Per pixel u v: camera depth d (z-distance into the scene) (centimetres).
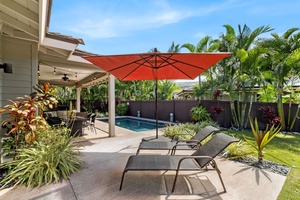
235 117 932
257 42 909
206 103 1072
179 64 452
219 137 358
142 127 1198
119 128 934
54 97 476
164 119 1359
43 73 899
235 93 921
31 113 377
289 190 310
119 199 281
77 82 1332
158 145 459
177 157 357
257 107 906
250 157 469
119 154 500
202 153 354
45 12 303
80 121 756
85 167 402
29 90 457
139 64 455
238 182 336
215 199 283
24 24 391
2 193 296
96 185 322
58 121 717
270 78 855
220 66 987
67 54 530
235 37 955
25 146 388
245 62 841
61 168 355
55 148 387
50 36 415
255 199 284
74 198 283
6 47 425
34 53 461
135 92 1917
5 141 389
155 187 316
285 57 809
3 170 378
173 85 1714
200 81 1198
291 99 831
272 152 518
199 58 396
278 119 790
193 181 338
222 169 394
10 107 359
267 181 341
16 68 439
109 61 406
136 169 304
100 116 1603
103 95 1853
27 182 319
